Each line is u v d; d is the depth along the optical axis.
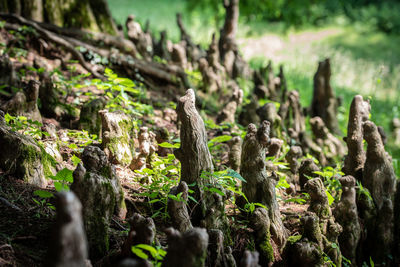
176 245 1.44
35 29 2.99
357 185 2.16
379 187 2.15
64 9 3.25
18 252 1.53
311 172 2.25
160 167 2.08
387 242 2.12
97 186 1.60
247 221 1.87
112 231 1.70
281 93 3.43
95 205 1.60
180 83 3.21
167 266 1.44
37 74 2.69
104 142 2.09
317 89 3.14
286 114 2.89
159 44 3.71
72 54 3.01
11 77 2.43
